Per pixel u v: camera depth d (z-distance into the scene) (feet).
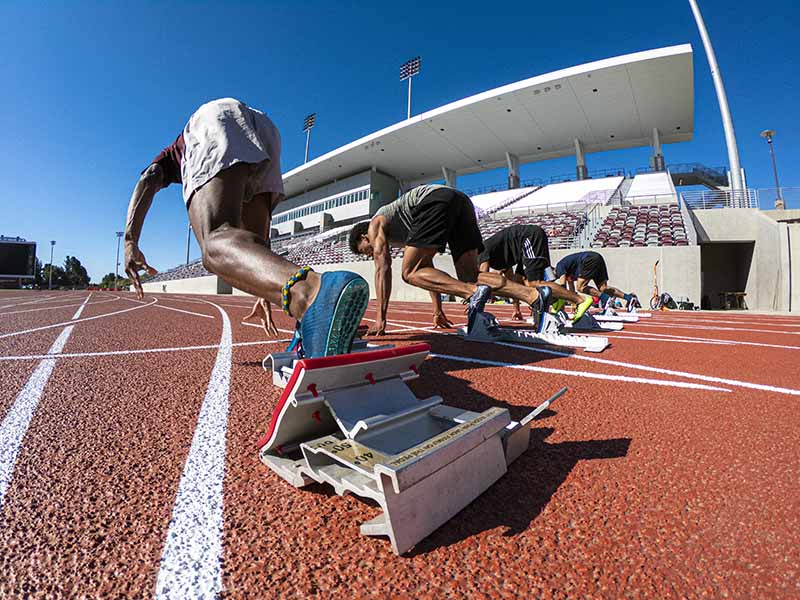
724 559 2.32
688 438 4.23
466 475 2.82
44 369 7.13
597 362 8.54
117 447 3.77
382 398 3.51
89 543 2.35
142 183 6.15
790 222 54.03
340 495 2.72
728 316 29.50
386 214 12.16
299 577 2.11
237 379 6.51
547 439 4.15
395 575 2.14
